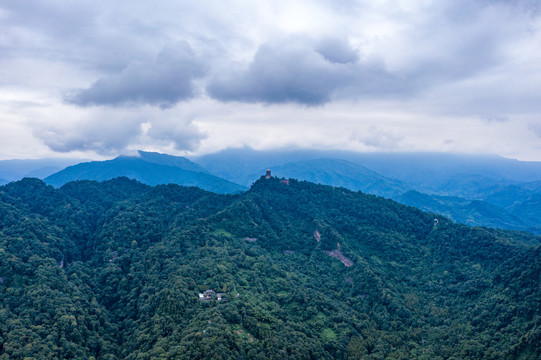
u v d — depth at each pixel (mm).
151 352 134125
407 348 165250
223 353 128125
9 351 131875
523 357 140750
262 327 152000
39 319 151750
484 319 169750
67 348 142375
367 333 173250
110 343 159000
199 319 148250
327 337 165000
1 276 173500
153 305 167500
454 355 155625
